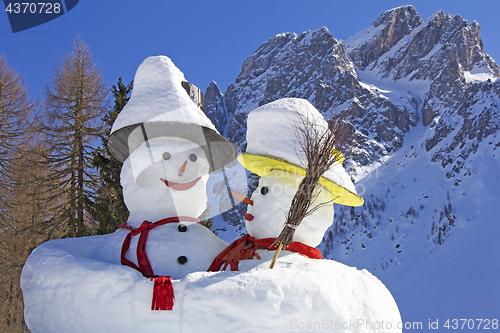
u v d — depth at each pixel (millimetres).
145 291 2752
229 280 2717
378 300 3250
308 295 2701
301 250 3490
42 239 12484
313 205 3719
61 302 2904
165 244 3346
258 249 3521
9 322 11539
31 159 13211
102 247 3596
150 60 3969
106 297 2781
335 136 3402
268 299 2619
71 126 13562
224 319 2590
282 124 3762
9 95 15430
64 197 12719
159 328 2678
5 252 12359
